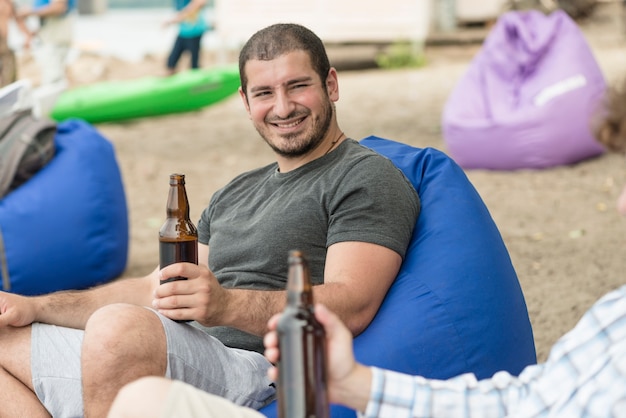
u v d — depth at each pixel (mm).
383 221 3506
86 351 3080
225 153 11039
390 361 3385
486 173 9328
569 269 6547
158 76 15422
